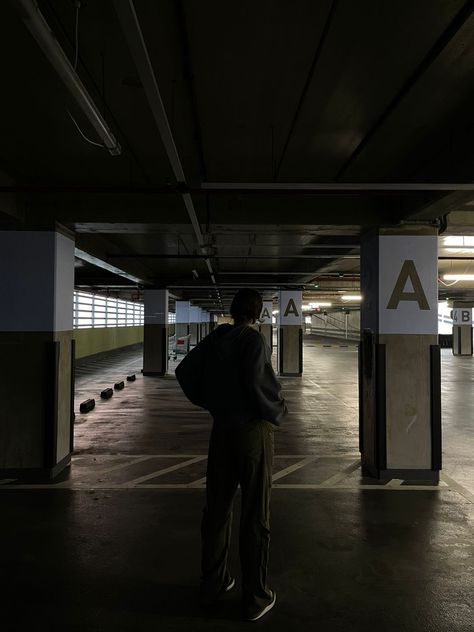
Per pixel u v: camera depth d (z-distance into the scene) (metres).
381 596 2.85
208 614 2.65
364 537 3.67
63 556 3.34
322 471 5.47
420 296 5.29
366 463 5.54
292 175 4.84
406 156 4.31
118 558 3.31
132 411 9.49
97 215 5.30
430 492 4.74
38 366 5.21
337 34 2.52
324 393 12.25
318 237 7.52
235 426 2.58
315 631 2.51
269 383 2.53
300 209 5.36
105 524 3.90
